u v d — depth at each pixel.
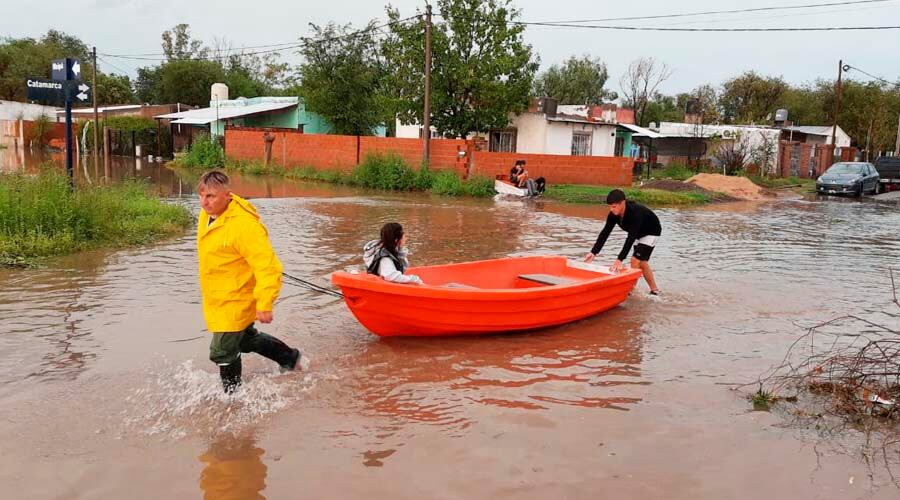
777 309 8.70
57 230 10.89
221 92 43.94
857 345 7.17
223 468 4.27
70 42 81.94
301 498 3.96
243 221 4.94
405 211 18.56
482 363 6.41
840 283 10.40
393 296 6.52
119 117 44.66
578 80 54.31
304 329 7.19
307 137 31.28
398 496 4.01
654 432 4.98
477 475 4.28
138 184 16.38
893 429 5.13
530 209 20.42
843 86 55.69
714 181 29.48
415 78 28.61
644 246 9.00
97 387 5.43
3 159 34.50
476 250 12.54
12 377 5.56
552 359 6.60
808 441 4.90
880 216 21.33
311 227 14.55
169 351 6.29
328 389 5.60
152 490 3.99
